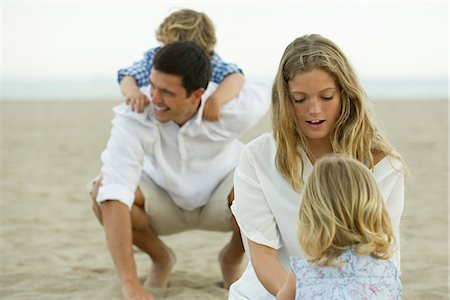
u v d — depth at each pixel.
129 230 3.93
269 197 3.06
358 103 2.99
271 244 3.05
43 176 9.48
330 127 3.03
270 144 3.10
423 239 5.89
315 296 2.69
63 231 6.27
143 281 4.57
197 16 4.32
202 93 3.94
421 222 6.55
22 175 9.55
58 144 12.92
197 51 3.88
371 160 3.02
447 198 7.72
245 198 3.08
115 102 24.56
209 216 4.22
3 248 5.60
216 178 4.16
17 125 16.42
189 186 4.13
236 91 4.12
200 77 3.86
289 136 3.01
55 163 10.65
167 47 3.86
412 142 12.62
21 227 6.42
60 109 21.25
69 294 4.30
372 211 2.66
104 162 4.01
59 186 8.73
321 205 2.67
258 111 4.13
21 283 4.57
